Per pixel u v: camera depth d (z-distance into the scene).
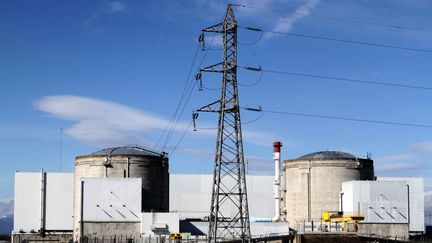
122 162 133.12
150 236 116.88
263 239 118.88
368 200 130.38
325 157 141.75
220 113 84.50
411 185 159.12
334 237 123.56
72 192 152.12
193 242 113.50
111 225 121.19
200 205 155.12
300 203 142.75
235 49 85.19
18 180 151.38
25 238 148.50
